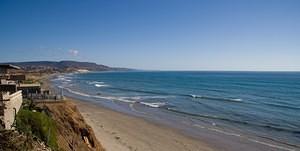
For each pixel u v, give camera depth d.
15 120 16.03
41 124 18.08
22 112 18.00
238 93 85.62
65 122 22.69
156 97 73.12
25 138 14.25
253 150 27.77
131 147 27.75
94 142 23.64
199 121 41.66
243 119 43.28
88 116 42.25
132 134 33.03
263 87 108.50
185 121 41.53
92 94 79.00
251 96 77.25
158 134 33.66
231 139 31.77
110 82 143.88
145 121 41.06
